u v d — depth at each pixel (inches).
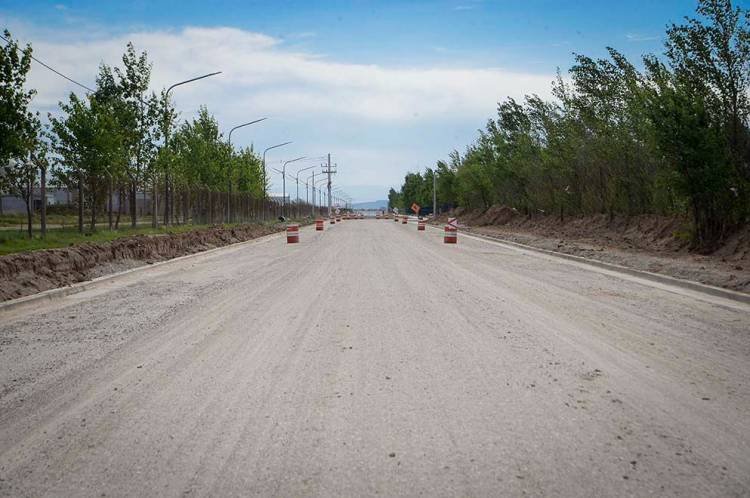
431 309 444.1
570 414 220.4
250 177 2431.1
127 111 1188.5
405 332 362.9
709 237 786.8
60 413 226.4
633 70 1014.4
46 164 812.6
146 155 1227.9
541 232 1438.2
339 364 290.8
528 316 414.0
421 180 5002.5
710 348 321.1
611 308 447.5
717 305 462.6
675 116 759.7
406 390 249.8
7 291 487.8
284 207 3346.5
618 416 218.4
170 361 299.1
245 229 1604.3
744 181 756.0
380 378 266.8
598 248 941.8
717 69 776.9
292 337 350.9
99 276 641.6
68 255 646.5
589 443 194.1
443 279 629.0
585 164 1272.1
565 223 1450.5
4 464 182.9
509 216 2005.4
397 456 184.9
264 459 183.5
